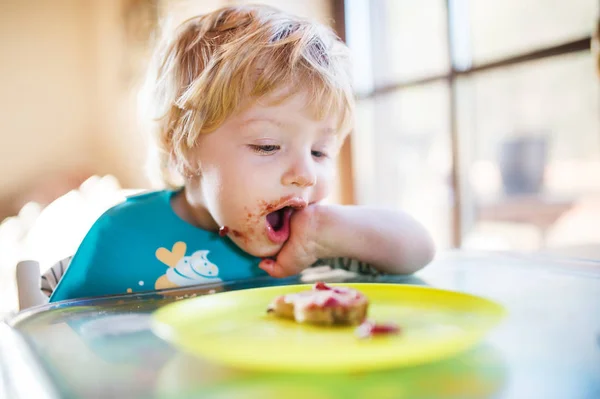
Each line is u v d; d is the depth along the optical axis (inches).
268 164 22.1
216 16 26.0
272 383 10.9
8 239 59.5
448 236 61.6
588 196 77.1
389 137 70.7
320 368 10.6
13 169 82.4
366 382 10.8
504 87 59.9
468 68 56.6
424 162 66.3
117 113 85.0
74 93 85.0
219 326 14.4
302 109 22.1
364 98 71.3
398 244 22.8
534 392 10.2
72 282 24.4
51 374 11.4
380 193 72.4
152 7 73.6
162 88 25.8
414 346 11.5
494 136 66.3
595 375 11.1
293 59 22.5
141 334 14.2
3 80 81.7
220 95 22.0
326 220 23.3
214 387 10.6
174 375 11.3
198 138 23.1
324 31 26.6
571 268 21.9
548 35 53.3
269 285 21.2
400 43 68.1
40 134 83.7
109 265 24.8
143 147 79.0
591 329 14.0
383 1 70.1
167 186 28.5
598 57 41.4
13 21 82.2
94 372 11.5
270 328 14.3
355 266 24.4
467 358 12.2
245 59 22.2
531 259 24.0
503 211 75.0
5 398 10.7
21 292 23.8
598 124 67.8
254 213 22.3
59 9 84.4
